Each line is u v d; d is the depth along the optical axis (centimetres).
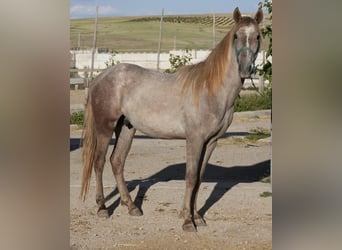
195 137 504
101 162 568
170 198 624
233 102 507
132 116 549
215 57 496
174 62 1620
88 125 570
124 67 565
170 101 523
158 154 933
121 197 576
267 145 1012
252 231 498
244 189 653
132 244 465
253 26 470
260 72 644
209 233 497
